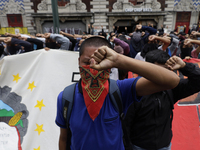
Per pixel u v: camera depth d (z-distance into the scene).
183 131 1.98
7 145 1.70
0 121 1.80
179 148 1.89
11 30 14.35
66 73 1.99
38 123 1.83
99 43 0.78
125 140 0.94
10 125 1.80
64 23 15.62
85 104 0.80
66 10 15.02
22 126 1.80
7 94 1.89
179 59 1.06
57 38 2.80
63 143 1.02
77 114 0.82
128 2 14.64
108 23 15.30
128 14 14.66
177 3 14.68
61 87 1.96
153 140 1.26
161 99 1.24
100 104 0.79
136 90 0.82
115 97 0.83
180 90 1.26
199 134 1.96
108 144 0.81
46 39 3.01
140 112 1.24
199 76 1.09
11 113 1.84
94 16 15.18
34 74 1.96
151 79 0.66
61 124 0.93
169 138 1.32
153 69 0.64
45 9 15.06
